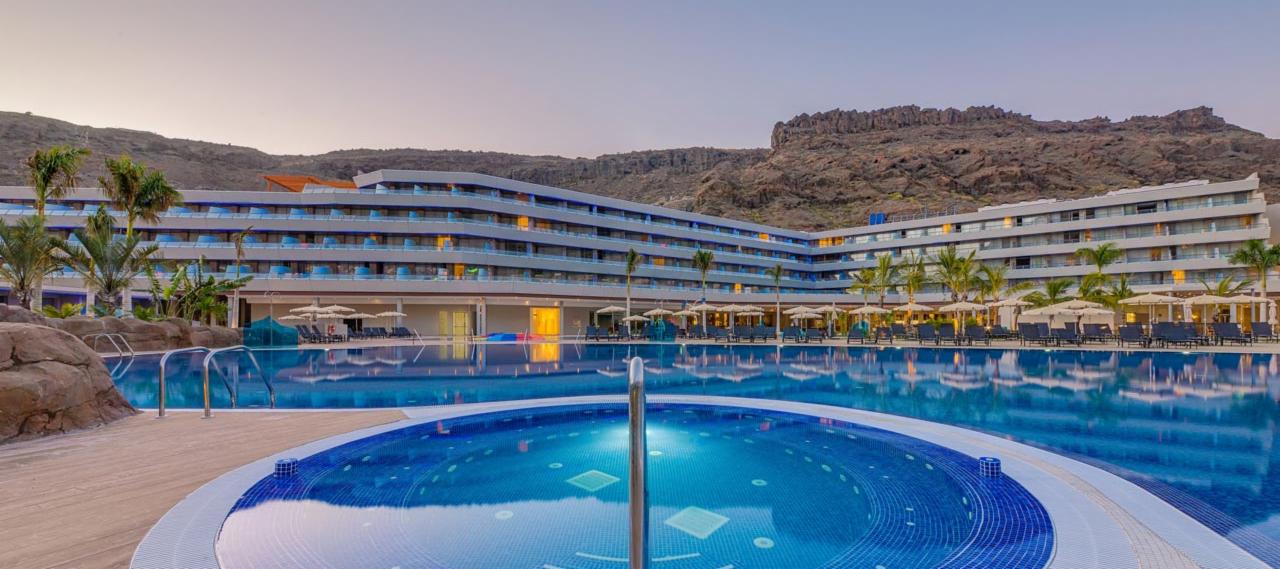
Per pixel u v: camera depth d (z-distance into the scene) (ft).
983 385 42.39
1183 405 32.27
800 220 398.21
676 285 191.93
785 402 31.73
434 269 148.36
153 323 79.51
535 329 166.30
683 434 25.32
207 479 17.53
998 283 148.97
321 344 104.99
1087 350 74.38
